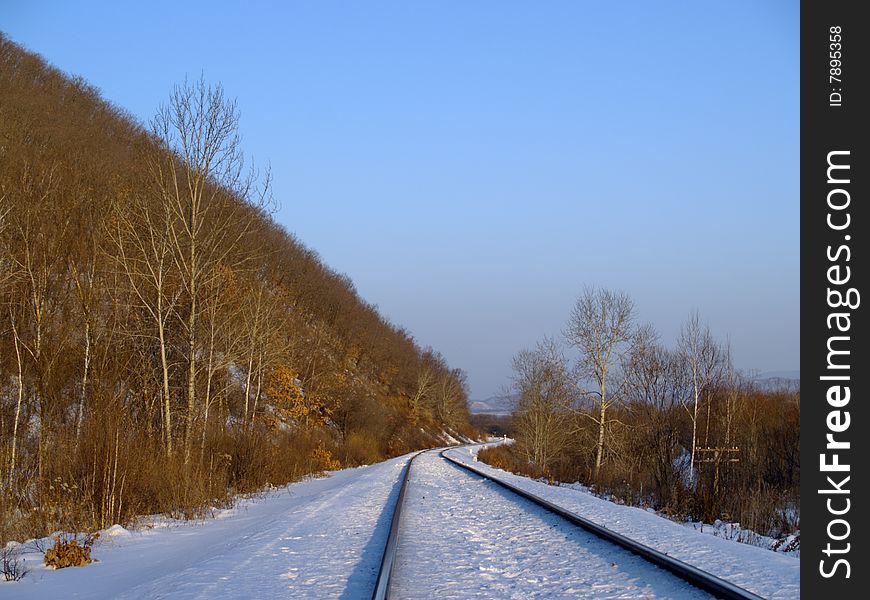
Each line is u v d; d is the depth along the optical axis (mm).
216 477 20922
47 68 76562
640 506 19297
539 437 50719
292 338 45750
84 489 15836
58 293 22984
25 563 10992
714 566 7902
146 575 9195
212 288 26141
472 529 11195
